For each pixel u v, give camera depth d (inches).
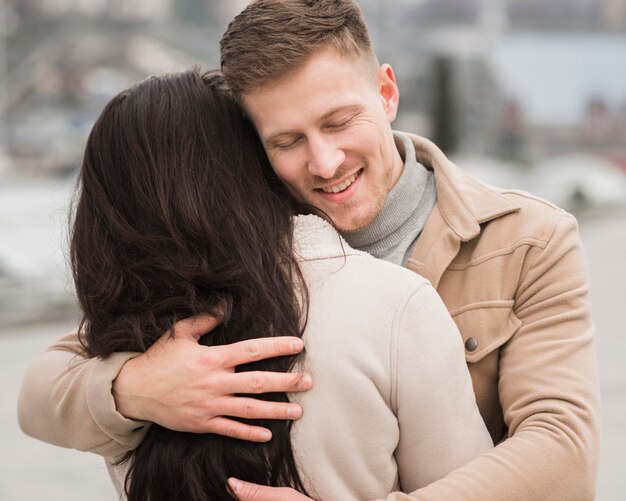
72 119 1433.3
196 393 67.8
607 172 984.9
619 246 581.0
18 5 2036.2
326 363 68.6
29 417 79.7
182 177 71.7
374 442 68.9
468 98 1101.7
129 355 71.9
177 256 70.6
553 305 79.9
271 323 69.3
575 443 71.2
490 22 1240.2
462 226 83.0
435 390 69.1
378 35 1748.3
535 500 68.9
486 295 81.7
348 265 71.8
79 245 74.0
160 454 69.9
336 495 68.6
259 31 73.1
